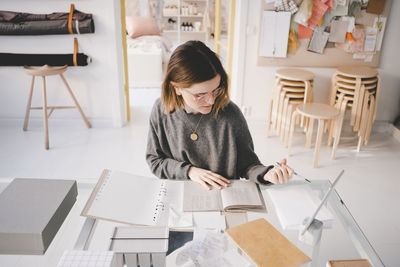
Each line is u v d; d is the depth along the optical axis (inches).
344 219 42.9
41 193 40.8
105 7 122.6
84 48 127.8
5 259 35.4
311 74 123.5
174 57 37.4
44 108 116.1
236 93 139.8
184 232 38.2
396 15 127.1
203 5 290.5
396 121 138.8
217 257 35.1
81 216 39.3
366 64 133.1
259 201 42.6
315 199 44.5
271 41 130.0
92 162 109.7
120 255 33.8
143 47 210.7
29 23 118.0
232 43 137.8
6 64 122.9
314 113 107.2
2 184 48.4
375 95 123.8
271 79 137.8
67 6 121.7
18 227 35.0
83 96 134.9
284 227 38.9
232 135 47.4
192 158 50.0
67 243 37.1
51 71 115.6
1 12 118.2
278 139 129.3
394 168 110.1
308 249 36.7
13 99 133.9
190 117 46.6
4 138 124.8
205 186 45.5
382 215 85.4
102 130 134.3
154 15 266.5
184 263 34.7
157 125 49.5
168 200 43.1
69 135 129.0
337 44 130.7
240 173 50.9
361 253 37.9
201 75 36.3
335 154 116.4
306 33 129.0
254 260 33.7
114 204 41.0
